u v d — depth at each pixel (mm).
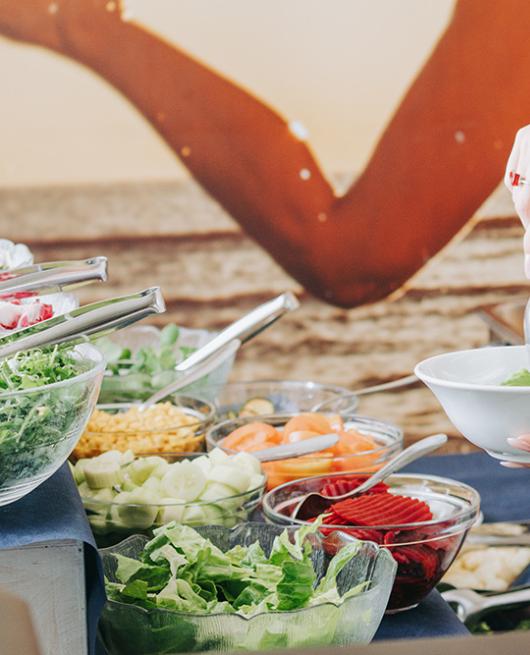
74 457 1329
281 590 871
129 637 856
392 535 990
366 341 3334
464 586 1092
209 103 3145
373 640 964
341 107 3197
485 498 1312
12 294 949
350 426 1405
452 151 3270
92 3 3049
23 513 906
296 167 3219
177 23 3094
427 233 3297
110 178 3154
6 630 476
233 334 1451
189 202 3199
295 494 1146
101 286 3205
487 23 3207
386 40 3188
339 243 3273
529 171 1144
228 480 1105
